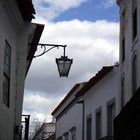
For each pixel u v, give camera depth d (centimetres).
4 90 1267
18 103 1412
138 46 1550
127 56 1756
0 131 1201
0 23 1202
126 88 1761
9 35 1310
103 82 2222
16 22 1370
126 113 1515
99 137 2312
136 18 1627
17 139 1423
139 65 1530
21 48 1437
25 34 1441
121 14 1928
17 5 1280
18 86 1419
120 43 1928
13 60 1376
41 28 1448
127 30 1770
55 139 3875
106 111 2159
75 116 2911
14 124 1398
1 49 1202
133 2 1689
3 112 1231
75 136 2902
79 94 2653
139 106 1330
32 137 5872
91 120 2475
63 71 1502
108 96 2142
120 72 1908
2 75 1208
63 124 3422
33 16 1395
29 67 1762
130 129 1448
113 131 1880
